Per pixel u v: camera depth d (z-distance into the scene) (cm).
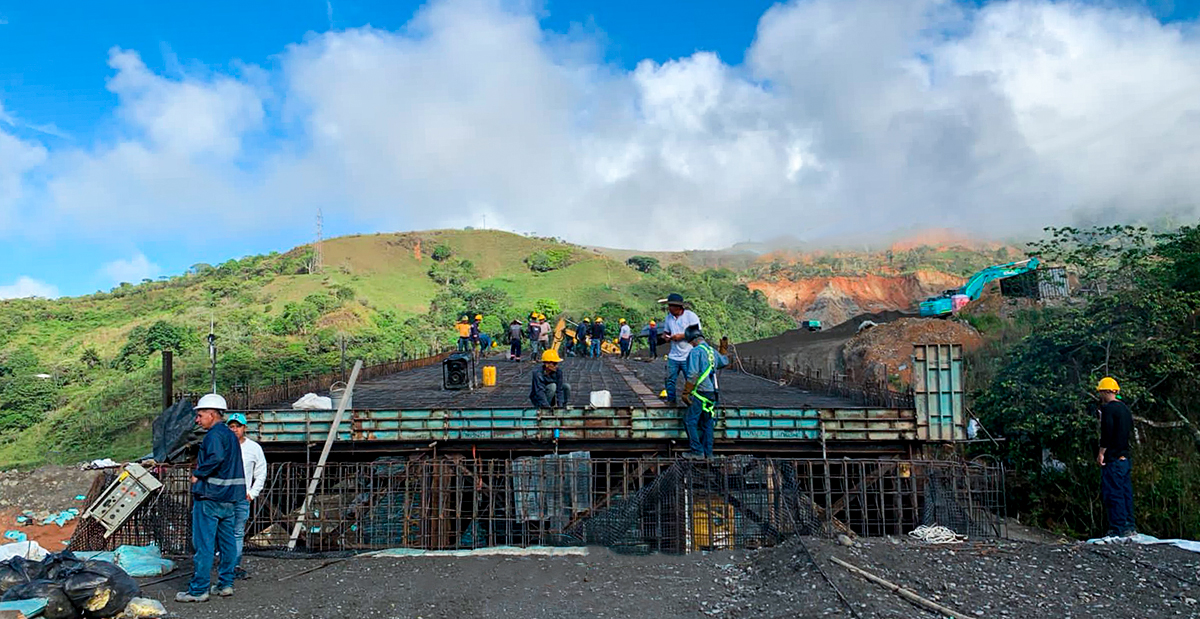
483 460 938
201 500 611
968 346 2402
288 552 775
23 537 1163
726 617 551
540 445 972
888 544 722
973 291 3225
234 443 633
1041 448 1348
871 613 533
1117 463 826
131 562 716
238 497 627
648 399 1334
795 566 646
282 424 963
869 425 952
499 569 692
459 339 2709
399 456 978
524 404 1229
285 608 586
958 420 947
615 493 920
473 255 11675
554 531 845
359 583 651
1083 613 553
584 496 880
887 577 618
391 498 866
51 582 529
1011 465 1382
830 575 611
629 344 2764
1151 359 1301
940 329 2841
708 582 644
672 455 963
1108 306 1398
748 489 789
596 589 627
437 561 723
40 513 1273
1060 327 1431
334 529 891
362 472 907
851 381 1434
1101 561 674
